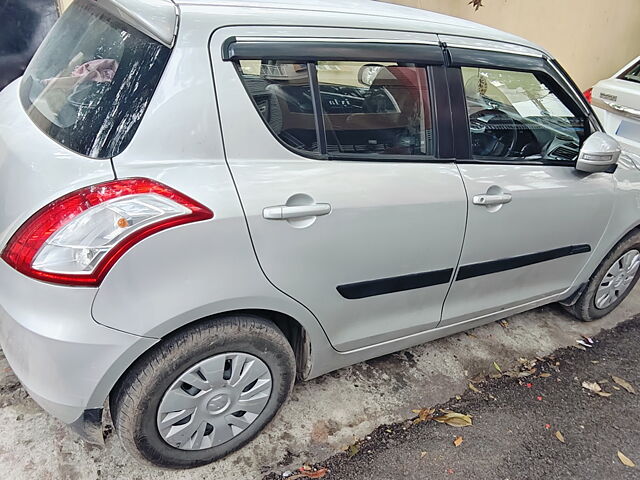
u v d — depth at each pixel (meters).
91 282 1.34
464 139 2.03
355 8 1.84
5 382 2.07
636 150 4.19
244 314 1.67
